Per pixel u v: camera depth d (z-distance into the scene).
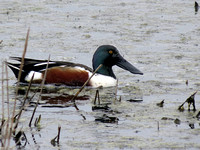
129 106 12.57
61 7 24.59
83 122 11.16
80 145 9.76
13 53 17.39
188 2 26.05
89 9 24.34
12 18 22.25
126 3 25.78
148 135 10.39
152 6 25.14
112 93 14.04
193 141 10.08
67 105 12.58
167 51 18.14
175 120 11.34
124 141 10.01
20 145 9.72
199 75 15.56
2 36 19.50
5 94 13.49
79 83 14.87
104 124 11.04
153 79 15.27
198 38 19.83
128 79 15.49
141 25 21.64
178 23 21.97
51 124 10.98
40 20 22.09
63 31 20.50
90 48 18.28
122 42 19.17
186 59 17.27
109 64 15.40
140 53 17.88
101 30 20.78
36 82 14.91
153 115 11.80
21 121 11.09
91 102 12.95
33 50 17.84
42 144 9.77
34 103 12.68
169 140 10.10
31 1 25.67
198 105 12.67
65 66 15.05
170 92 13.95
